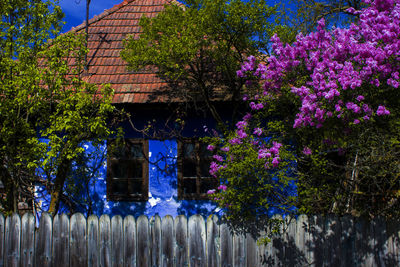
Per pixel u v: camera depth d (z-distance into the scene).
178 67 7.88
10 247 5.84
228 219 5.54
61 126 6.55
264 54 8.20
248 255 5.48
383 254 5.39
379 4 5.81
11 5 7.43
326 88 5.61
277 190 6.50
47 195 8.77
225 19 7.64
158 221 5.57
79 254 5.67
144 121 9.13
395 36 5.38
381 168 5.57
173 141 9.07
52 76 6.96
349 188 6.19
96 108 7.39
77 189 8.56
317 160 6.12
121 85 9.31
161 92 9.05
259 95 7.50
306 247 5.49
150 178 9.02
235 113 8.56
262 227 5.51
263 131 7.15
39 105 6.87
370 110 5.36
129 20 11.22
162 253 5.53
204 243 5.50
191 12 7.67
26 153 7.04
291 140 6.88
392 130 5.49
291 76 6.59
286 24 9.06
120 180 9.11
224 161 6.67
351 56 5.80
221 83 9.00
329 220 5.51
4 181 7.13
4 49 7.22
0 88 6.56
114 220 5.63
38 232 5.80
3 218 5.92
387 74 5.49
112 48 10.43
